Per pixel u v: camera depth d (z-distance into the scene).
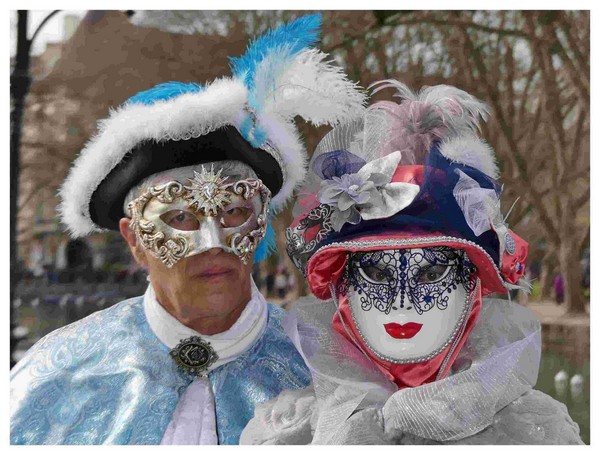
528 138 7.96
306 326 2.08
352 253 2.03
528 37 7.34
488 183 2.03
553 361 6.44
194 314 2.29
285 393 2.13
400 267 1.97
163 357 2.34
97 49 6.39
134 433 2.21
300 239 2.12
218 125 2.24
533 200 7.90
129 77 6.45
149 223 2.24
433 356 1.96
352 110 2.20
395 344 1.96
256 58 2.39
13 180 4.07
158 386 2.29
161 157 2.24
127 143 2.25
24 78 4.11
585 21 7.46
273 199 2.56
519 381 1.90
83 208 2.46
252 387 2.31
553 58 7.83
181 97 2.23
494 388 1.85
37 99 6.69
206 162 2.26
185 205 2.22
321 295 2.12
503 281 2.01
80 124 6.82
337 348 2.04
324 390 1.97
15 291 4.29
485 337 2.00
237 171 2.29
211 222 2.23
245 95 2.28
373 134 2.14
